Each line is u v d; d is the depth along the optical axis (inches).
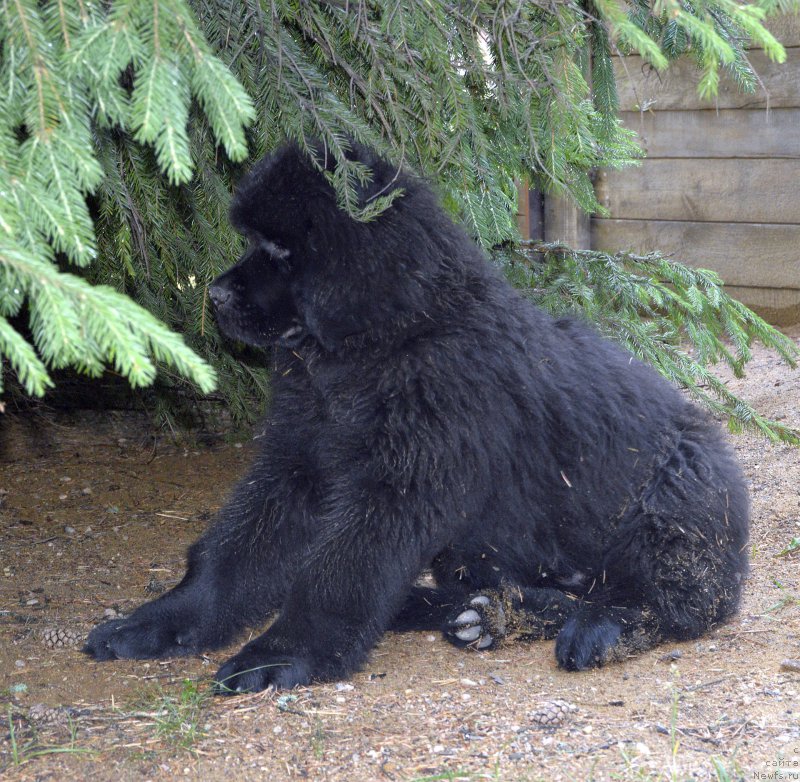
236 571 228.2
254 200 212.2
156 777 164.4
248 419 353.7
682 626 221.3
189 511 331.0
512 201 317.7
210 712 188.1
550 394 223.5
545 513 229.1
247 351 333.7
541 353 225.9
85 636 234.1
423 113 231.8
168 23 146.9
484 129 267.3
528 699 192.7
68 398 396.2
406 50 218.5
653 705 187.3
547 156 254.2
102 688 206.2
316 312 208.4
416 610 239.8
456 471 206.5
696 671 204.8
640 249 514.6
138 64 146.6
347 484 213.2
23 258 133.2
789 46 462.3
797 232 479.2
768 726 174.9
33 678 211.9
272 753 171.5
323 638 205.6
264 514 229.9
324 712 186.7
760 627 227.0
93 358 132.8
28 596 262.4
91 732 181.3
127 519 323.6
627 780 157.3
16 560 288.4
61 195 145.4
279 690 196.9
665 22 243.1
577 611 223.9
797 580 253.8
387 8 206.2
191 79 154.6
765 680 195.9
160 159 143.5
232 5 219.1
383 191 206.7
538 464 223.1
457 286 213.0
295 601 208.4
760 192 483.8
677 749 167.2
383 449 206.7
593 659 211.2
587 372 233.0
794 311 489.1
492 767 163.2
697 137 491.2
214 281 225.3
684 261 506.3
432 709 187.8
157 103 143.6
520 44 222.8
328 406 215.9
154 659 221.9
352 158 213.2
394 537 205.8
